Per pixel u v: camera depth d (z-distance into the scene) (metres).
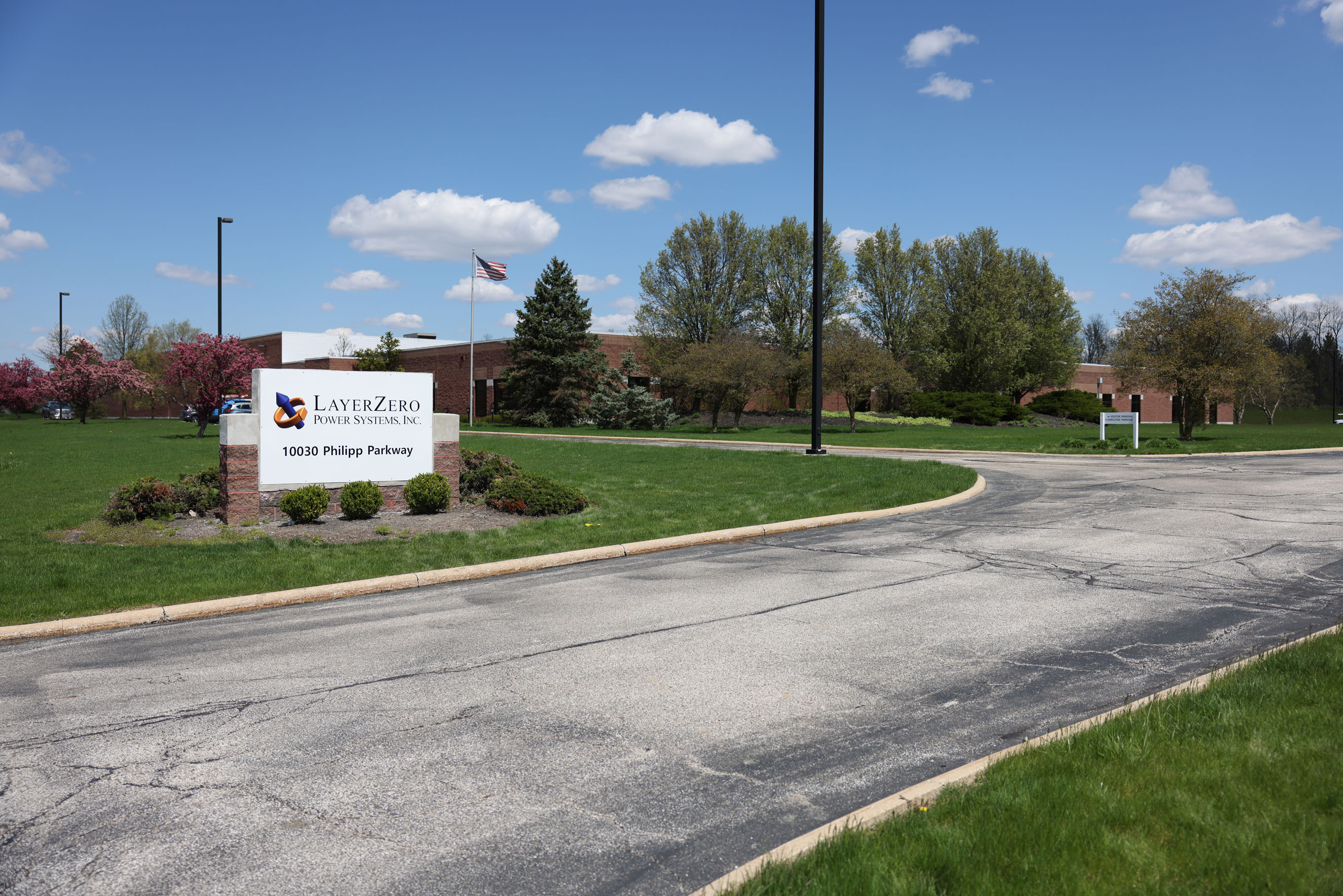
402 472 14.52
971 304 53.41
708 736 4.80
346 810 3.97
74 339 59.03
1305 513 12.33
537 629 7.12
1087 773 3.89
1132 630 6.73
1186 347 29.66
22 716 5.25
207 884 3.37
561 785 4.21
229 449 13.15
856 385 38.78
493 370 56.38
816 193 22.34
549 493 13.93
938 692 5.46
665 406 46.34
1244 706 4.57
